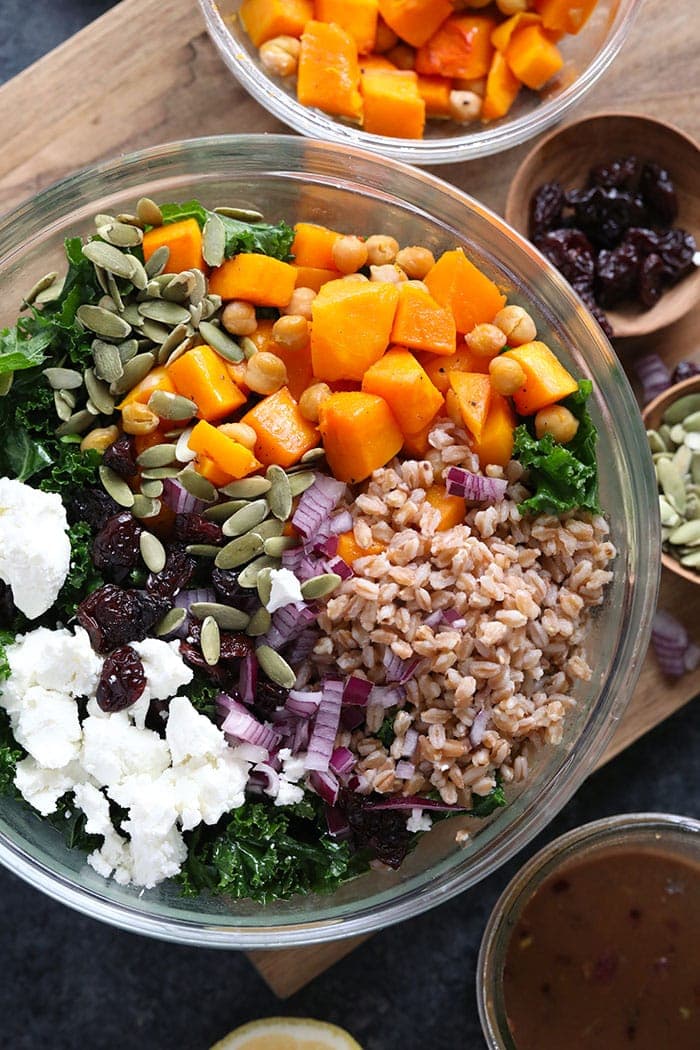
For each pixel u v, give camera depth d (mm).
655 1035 627
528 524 549
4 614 534
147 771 517
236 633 532
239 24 622
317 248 559
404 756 537
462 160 621
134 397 533
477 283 547
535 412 551
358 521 536
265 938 549
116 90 615
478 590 531
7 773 531
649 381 628
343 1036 633
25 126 612
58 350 542
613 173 625
